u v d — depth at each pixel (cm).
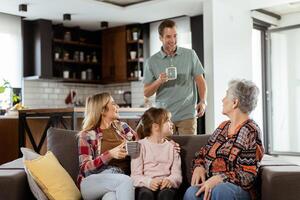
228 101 221
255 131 211
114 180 221
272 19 690
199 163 230
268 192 194
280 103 690
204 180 220
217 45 544
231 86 221
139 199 220
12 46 607
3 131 446
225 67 559
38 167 219
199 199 208
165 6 575
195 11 603
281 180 192
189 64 307
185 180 246
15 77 612
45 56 634
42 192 219
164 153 241
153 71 315
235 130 217
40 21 630
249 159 207
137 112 484
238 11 591
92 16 629
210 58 540
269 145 692
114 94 747
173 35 301
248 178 203
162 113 245
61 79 657
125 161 251
